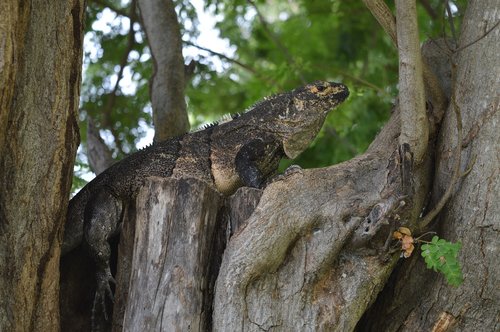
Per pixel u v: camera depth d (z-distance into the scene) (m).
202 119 23.69
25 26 10.71
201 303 10.58
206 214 10.80
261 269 10.46
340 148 19.95
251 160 12.66
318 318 10.55
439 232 11.36
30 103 10.72
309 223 10.66
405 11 10.64
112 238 12.60
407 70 10.71
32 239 10.62
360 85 19.98
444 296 10.95
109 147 18.75
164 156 12.77
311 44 24.05
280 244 10.54
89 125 16.22
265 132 12.98
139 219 10.96
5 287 10.43
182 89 16.17
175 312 10.45
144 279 10.69
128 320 10.63
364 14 23.45
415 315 11.12
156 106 16.02
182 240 10.70
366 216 10.70
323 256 10.62
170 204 10.80
